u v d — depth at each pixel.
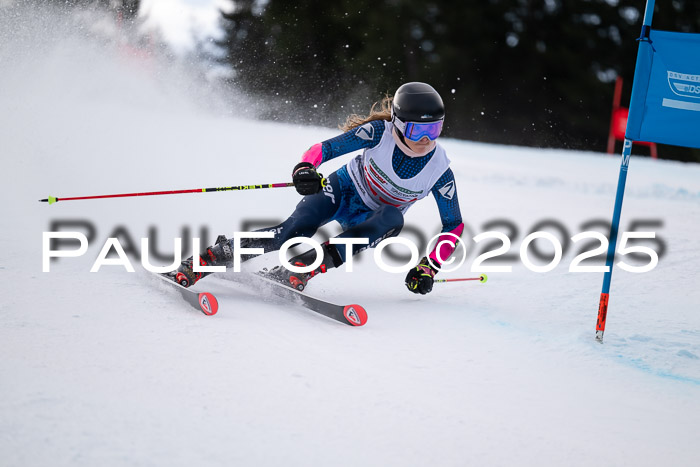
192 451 4.56
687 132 7.45
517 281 10.12
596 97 65.06
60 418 4.80
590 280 10.17
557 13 66.06
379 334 7.35
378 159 8.45
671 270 10.72
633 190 20.25
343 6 65.12
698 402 6.15
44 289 7.78
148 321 6.99
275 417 5.13
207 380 5.64
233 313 7.59
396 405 5.54
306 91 65.19
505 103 66.88
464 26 65.38
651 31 7.55
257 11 65.94
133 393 5.30
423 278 8.55
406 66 65.94
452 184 8.76
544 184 20.67
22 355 5.82
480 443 5.07
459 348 7.10
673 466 5.00
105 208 12.64
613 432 5.46
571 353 7.18
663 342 7.59
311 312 8.05
